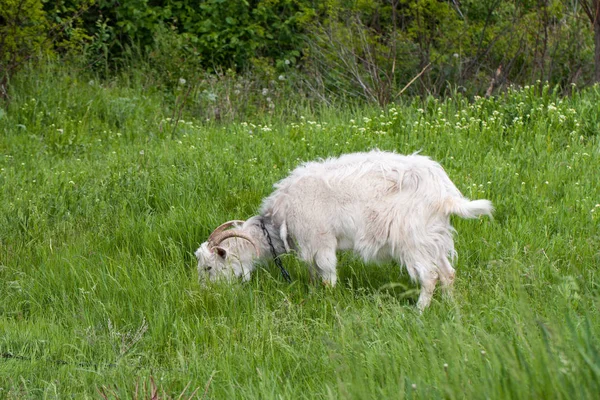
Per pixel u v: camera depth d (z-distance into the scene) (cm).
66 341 670
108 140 1302
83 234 898
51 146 1248
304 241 745
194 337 661
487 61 1612
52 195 978
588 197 883
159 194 977
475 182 952
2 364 613
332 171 740
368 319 627
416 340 566
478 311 634
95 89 1508
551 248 777
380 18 1756
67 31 1720
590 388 385
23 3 1450
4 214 937
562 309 566
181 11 1817
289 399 516
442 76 1572
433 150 1088
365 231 711
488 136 1120
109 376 593
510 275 688
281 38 1783
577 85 1548
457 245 803
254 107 1487
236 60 1767
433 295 711
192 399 542
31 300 769
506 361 422
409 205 696
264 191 952
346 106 1476
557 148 1075
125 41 1859
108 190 986
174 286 744
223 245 788
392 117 1209
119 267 786
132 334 677
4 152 1213
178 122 1362
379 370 503
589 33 1633
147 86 1593
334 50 1598
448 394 411
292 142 1134
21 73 1489
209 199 957
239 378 579
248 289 742
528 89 1252
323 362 573
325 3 1703
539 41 1605
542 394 392
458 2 1708
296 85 1627
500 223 866
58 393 573
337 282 755
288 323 652
